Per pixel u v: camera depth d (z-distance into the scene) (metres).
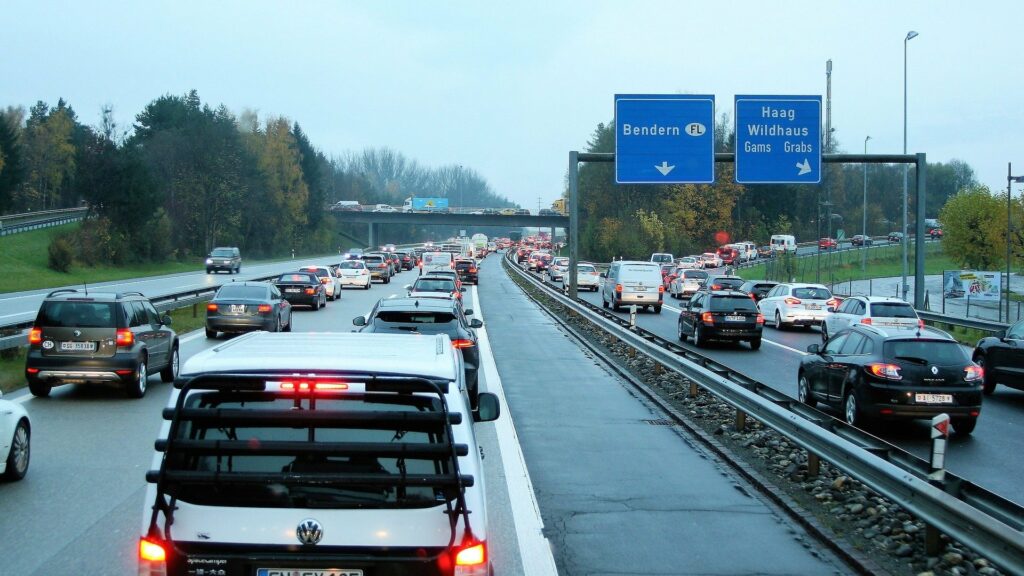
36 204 124.81
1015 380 18.56
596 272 62.50
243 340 5.77
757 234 117.69
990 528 6.30
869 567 7.25
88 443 11.89
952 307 44.97
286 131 135.88
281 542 4.45
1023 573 5.89
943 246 66.75
